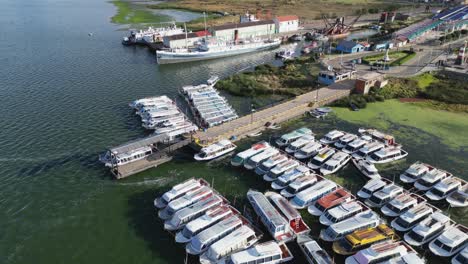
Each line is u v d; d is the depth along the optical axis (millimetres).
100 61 168500
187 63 170750
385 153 85625
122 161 82750
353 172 82875
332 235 61000
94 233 64062
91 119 106875
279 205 67125
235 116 107062
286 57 174500
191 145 90625
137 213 69062
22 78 141125
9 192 74125
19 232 64125
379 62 153375
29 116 107625
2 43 196125
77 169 82375
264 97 126000
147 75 150500
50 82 137625
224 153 88188
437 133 99438
